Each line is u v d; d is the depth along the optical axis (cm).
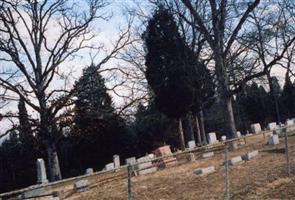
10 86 3809
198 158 2472
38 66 3938
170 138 5397
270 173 1666
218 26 3444
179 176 1878
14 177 5194
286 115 6750
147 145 5244
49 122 3869
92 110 4081
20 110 3875
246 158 2103
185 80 4397
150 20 4447
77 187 1844
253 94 6956
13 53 3888
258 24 3903
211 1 3441
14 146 5019
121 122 4469
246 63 4831
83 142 4900
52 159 3912
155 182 1789
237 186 1504
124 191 1670
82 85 4047
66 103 3931
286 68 4259
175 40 4397
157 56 4409
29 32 4016
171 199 1444
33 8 4044
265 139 2997
